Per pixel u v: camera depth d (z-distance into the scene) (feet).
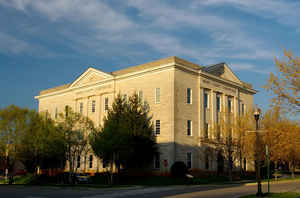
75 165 185.16
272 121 129.08
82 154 173.27
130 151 128.77
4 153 153.07
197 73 156.56
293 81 52.95
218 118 165.68
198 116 153.79
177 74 146.00
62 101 207.51
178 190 94.99
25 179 178.09
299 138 79.05
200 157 148.15
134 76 161.07
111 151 125.29
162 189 100.94
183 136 144.25
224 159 148.87
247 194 77.46
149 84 153.48
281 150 131.95
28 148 155.74
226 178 147.23
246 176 159.22
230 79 181.06
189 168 144.77
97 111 177.78
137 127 139.23
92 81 183.42
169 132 140.56
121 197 76.95
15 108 155.33
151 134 144.97
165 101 144.77
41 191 101.24
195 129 151.12
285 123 101.76
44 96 224.33
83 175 153.58
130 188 107.65
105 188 108.99
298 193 72.33
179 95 145.38
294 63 52.85
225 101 172.14
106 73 174.19
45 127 154.40
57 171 196.44
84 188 110.73
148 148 140.05
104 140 125.18
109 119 139.95
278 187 101.04
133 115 140.77
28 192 96.94
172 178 133.59
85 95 188.24
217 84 168.14
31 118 159.12
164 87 146.41
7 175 204.44
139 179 140.97
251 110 155.33
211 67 165.99
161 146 142.82
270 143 131.75
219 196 73.26
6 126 152.66
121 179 147.23
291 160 149.07
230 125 144.97
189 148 146.10
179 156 140.46
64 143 141.28
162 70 148.77
